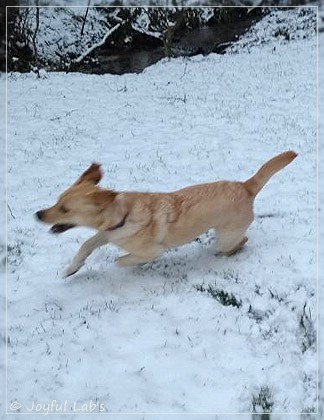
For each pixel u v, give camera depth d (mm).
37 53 6133
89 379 1710
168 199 2010
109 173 3100
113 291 2068
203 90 4758
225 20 6875
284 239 2303
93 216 1891
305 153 3203
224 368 1722
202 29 6820
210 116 4031
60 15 6457
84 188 1880
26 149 3580
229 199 2045
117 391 1666
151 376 1704
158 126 3898
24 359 1793
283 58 5469
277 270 2105
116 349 1806
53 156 3439
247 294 2002
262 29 6480
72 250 2342
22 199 2832
